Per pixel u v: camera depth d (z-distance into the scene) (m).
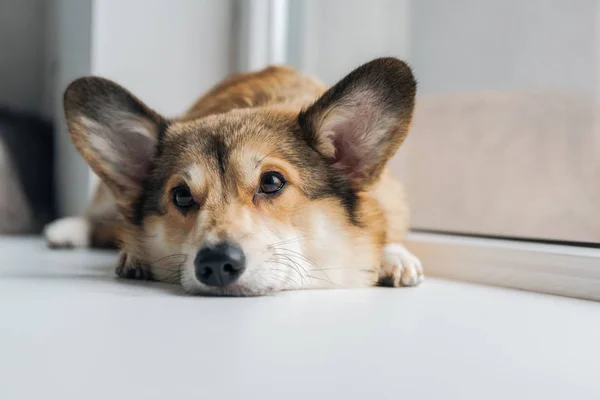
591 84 0.77
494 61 0.85
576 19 0.78
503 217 0.83
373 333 0.43
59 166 1.12
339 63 0.97
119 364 0.37
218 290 0.53
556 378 0.37
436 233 0.73
